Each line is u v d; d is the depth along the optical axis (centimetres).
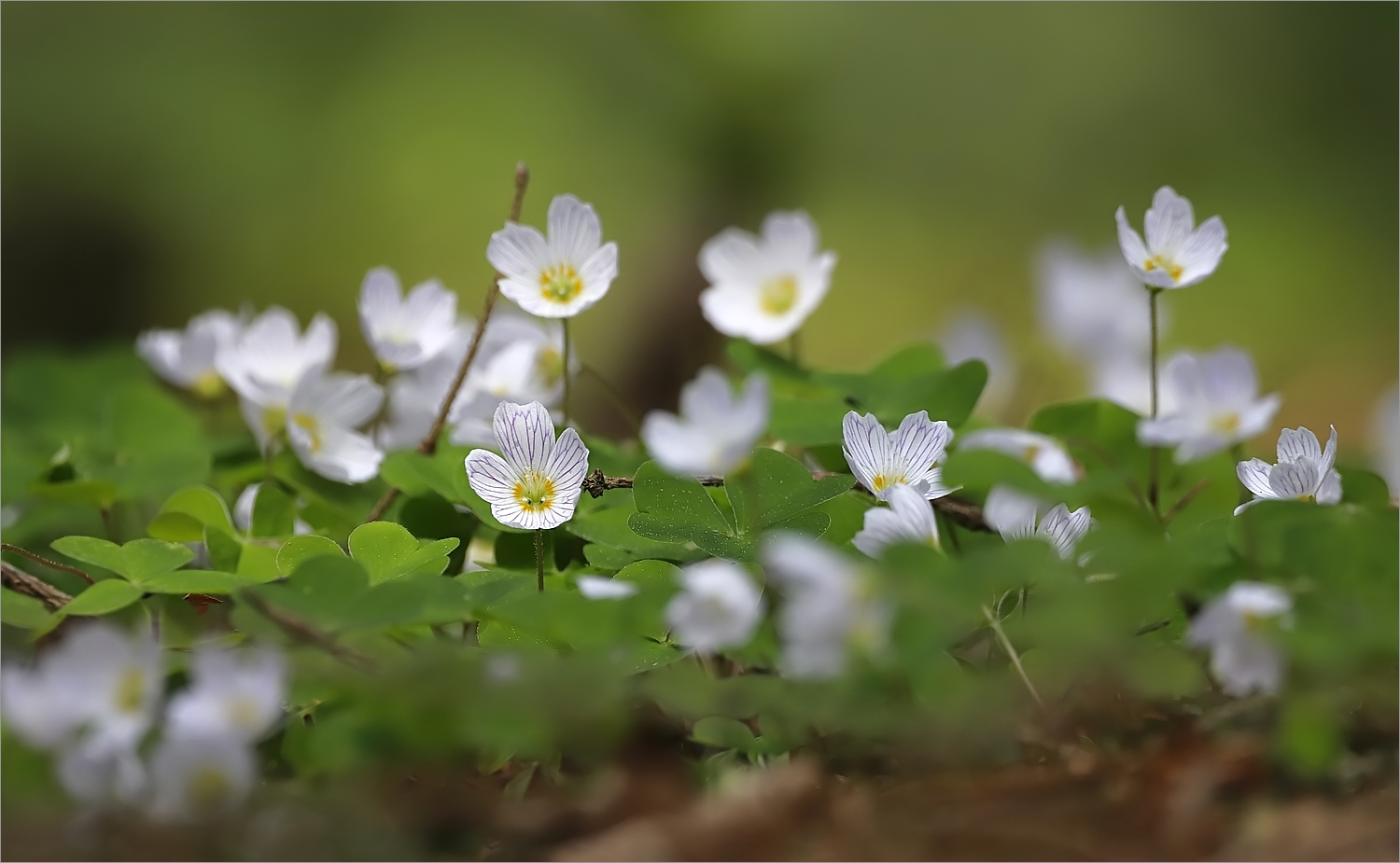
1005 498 68
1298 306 236
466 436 73
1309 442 68
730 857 63
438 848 64
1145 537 68
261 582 68
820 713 64
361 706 64
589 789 65
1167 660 65
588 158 243
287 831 63
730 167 182
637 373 145
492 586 66
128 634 70
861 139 237
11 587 69
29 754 64
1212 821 64
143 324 244
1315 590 66
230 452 76
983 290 237
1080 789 64
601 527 70
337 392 73
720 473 68
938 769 65
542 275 72
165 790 63
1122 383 81
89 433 80
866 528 66
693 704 65
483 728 64
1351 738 65
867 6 232
